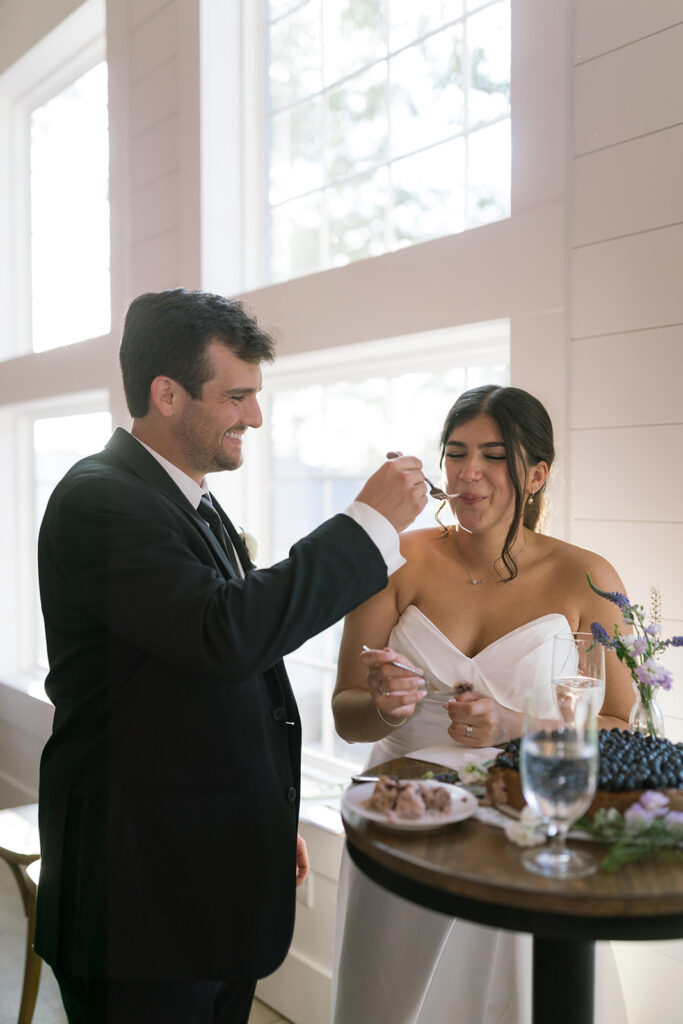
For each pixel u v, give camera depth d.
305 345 2.55
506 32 2.24
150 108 3.19
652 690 1.36
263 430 3.12
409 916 1.56
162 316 1.32
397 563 1.26
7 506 4.46
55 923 1.28
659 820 1.00
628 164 1.76
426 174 2.49
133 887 1.22
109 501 1.22
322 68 2.82
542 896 0.89
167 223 3.13
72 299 4.06
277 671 1.39
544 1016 1.10
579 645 1.31
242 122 3.01
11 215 4.50
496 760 1.16
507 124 2.25
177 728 1.24
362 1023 1.59
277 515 3.09
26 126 4.45
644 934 0.88
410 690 1.39
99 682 1.25
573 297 1.86
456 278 2.09
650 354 1.73
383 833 1.05
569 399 1.88
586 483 1.85
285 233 2.97
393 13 2.58
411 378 2.58
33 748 3.73
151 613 1.15
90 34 3.70
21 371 4.11
